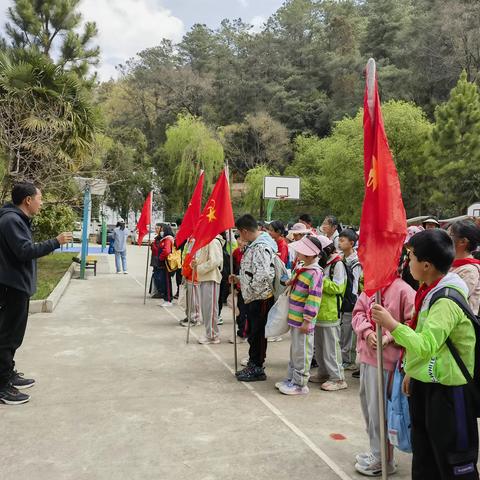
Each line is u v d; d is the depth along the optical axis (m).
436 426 2.48
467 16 32.97
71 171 13.89
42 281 12.91
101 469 3.50
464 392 2.48
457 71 35.75
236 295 8.23
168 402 4.84
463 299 2.51
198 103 52.38
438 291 2.53
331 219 7.65
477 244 4.00
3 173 11.70
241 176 50.19
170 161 38.69
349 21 55.56
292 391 5.15
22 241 4.55
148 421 4.36
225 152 46.91
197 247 6.52
